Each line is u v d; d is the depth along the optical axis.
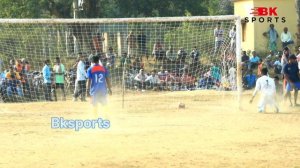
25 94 45.50
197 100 41.72
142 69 49.31
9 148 23.77
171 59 50.41
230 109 36.09
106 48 53.25
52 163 20.94
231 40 45.91
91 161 21.11
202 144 24.11
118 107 38.06
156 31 54.03
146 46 52.72
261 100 34.19
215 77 47.88
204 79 48.25
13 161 21.34
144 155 22.00
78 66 43.78
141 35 51.75
